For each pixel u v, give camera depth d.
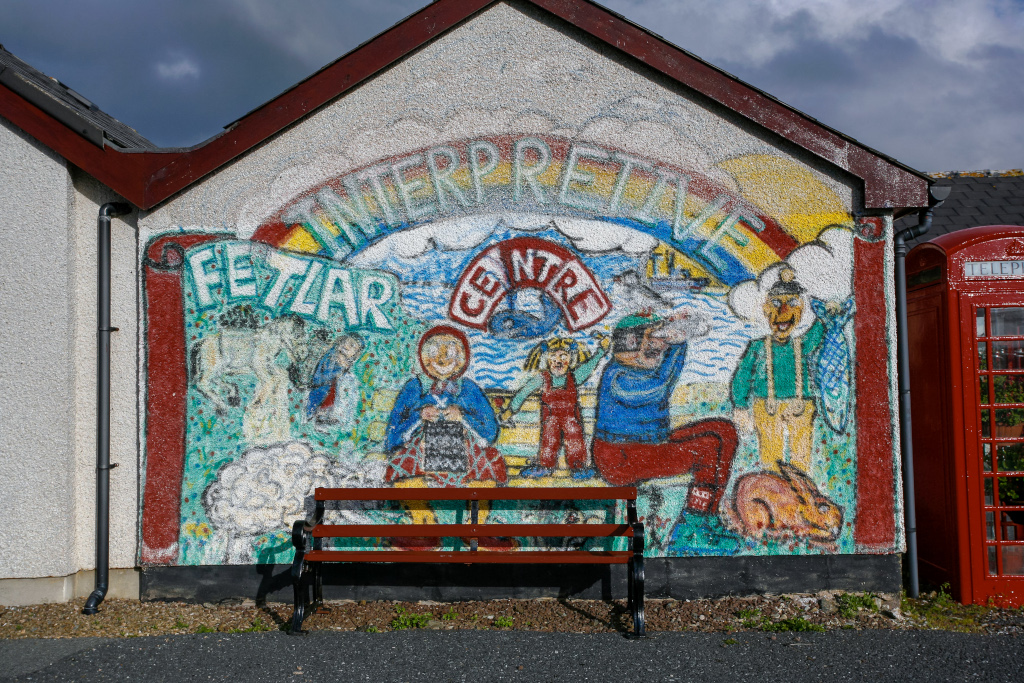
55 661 4.07
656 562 4.94
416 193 5.04
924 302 5.48
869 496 4.94
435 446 4.98
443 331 5.02
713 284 5.00
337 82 4.97
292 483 4.96
